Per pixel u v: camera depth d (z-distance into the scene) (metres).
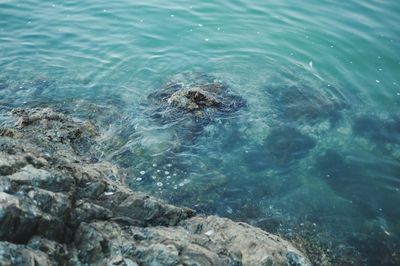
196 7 20.72
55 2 20.47
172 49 17.62
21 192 7.36
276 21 19.92
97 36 18.11
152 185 11.46
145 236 8.12
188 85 15.34
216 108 14.27
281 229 10.76
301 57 17.66
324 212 11.34
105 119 13.58
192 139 13.12
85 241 7.55
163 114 13.89
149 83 15.65
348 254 10.28
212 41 18.31
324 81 16.42
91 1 20.77
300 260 8.74
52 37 17.88
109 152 12.24
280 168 12.58
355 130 14.23
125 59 16.83
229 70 16.62
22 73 15.66
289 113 14.64
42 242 7.01
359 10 20.81
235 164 12.52
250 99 15.06
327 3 21.45
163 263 7.41
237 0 21.52
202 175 11.98
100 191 8.98
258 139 13.45
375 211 11.46
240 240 8.80
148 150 12.52
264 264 8.16
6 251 6.33
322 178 12.38
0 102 13.98
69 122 12.71
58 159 9.58
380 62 17.44
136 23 19.16
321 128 14.16
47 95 14.61
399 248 10.55
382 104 15.48
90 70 16.11
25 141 10.86
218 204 11.23
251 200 11.47
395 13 20.48
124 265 7.11
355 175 12.54
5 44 17.17
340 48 18.16
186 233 8.66
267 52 17.84
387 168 12.84
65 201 7.81
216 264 7.78
